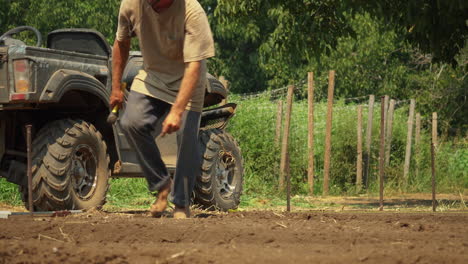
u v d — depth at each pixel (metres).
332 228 5.49
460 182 26.95
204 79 7.35
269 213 7.53
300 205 16.70
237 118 21.95
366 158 24.69
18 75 9.53
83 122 10.38
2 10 40.84
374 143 25.56
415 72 41.56
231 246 4.45
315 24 18.64
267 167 21.38
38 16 40.38
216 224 5.77
